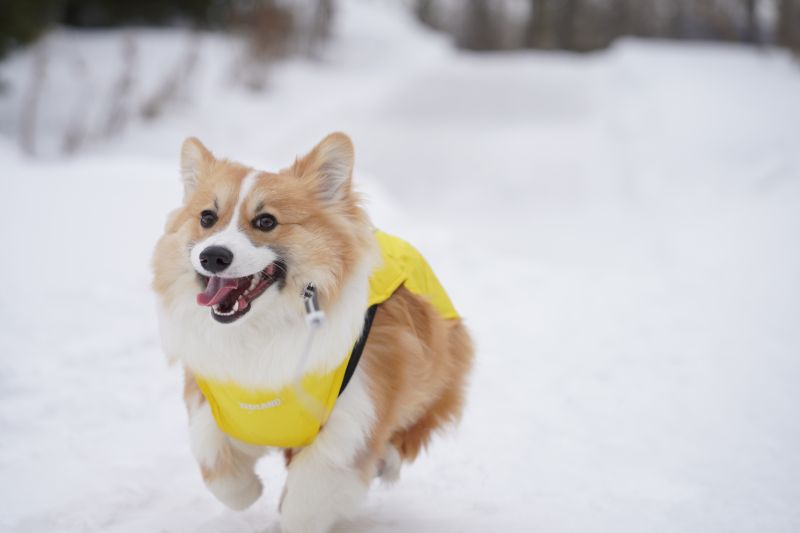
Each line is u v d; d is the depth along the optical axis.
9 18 15.84
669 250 10.23
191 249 3.02
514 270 8.88
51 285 6.88
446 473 4.18
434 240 9.53
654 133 16.48
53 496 3.70
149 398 5.02
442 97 21.44
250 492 3.37
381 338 3.29
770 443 4.59
